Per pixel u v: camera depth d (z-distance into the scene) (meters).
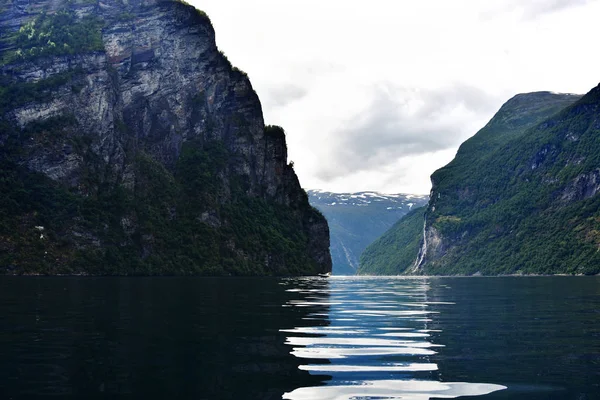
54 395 11.95
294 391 12.50
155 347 17.98
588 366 15.37
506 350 18.00
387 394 12.32
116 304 35.78
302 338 20.39
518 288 78.31
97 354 16.64
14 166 138.88
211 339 19.81
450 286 88.81
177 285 72.44
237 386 12.88
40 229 129.62
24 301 38.22
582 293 60.31
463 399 11.94
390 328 23.86
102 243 139.88
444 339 20.53
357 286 83.25
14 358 15.91
